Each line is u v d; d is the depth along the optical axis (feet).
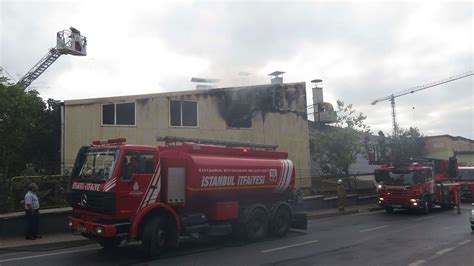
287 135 82.74
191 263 30.94
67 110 63.52
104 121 65.51
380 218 63.57
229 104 77.46
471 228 47.83
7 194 44.34
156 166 34.68
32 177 46.68
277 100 82.84
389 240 41.09
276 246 38.47
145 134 68.33
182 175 36.96
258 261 31.50
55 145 74.18
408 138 154.61
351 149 85.56
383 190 72.18
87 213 33.65
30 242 38.58
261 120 80.53
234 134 77.10
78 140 63.46
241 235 41.52
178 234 35.14
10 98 58.44
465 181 94.63
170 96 71.36
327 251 35.47
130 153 33.17
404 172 70.49
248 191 43.06
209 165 38.96
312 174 95.30
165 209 34.60
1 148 59.72
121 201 31.99
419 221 58.44
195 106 73.97
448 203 75.82
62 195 47.73
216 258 32.81
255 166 43.96
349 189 87.71
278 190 46.83
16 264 30.63
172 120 71.20
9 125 58.18
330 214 67.67
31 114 65.46
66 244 39.14
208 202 39.68
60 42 134.51
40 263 30.99
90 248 37.63
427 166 73.00
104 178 32.37
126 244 38.27
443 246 36.99
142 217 33.06
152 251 32.58
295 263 30.60
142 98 68.80
